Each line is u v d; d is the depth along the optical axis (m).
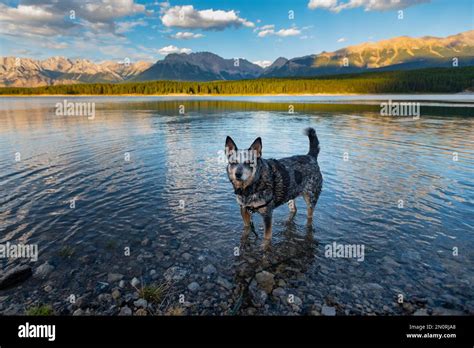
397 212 7.66
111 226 7.02
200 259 5.75
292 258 5.79
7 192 9.01
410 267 5.35
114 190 9.36
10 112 38.62
